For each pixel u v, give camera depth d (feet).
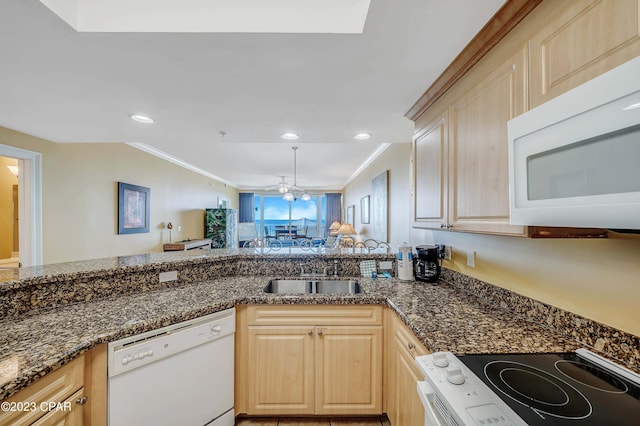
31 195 8.27
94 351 3.88
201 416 4.99
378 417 6.02
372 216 15.58
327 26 3.81
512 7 3.23
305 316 5.64
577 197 2.16
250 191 31.55
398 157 11.07
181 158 16.39
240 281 6.86
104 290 5.46
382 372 5.68
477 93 4.11
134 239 12.78
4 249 11.89
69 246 9.46
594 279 3.27
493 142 3.72
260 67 4.66
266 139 8.95
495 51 3.72
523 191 2.68
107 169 11.16
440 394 2.61
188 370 4.81
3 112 6.44
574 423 2.18
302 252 8.02
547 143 2.40
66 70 4.64
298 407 5.70
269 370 5.65
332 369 5.66
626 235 2.90
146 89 5.39
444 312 4.64
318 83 5.23
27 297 4.64
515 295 4.49
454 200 4.73
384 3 3.32
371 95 5.72
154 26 3.73
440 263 7.02
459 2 3.29
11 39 3.78
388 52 4.26
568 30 2.68
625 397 2.49
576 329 3.48
